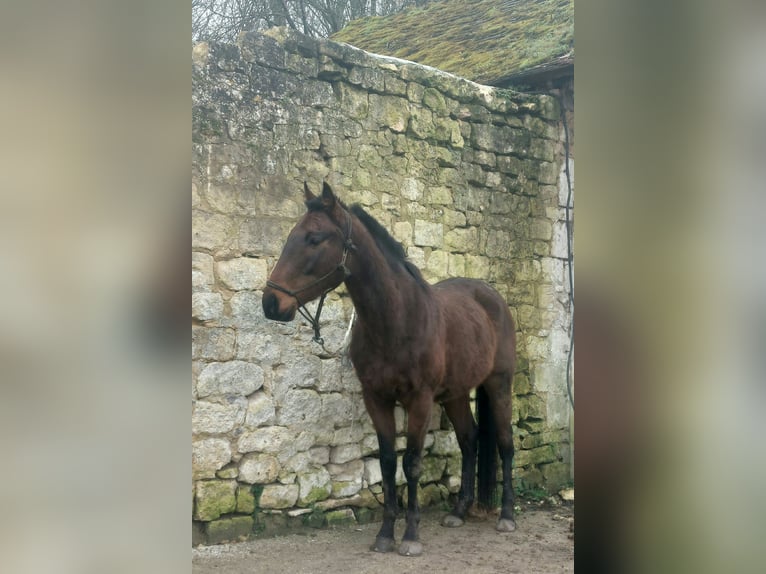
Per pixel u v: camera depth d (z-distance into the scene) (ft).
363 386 10.36
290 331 11.14
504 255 14.02
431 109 13.12
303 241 9.41
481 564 10.07
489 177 13.88
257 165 10.94
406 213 12.70
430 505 12.69
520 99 14.42
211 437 10.24
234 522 10.37
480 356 11.48
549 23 15.83
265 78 11.13
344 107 12.01
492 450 12.34
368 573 9.53
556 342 14.62
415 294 10.20
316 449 11.34
